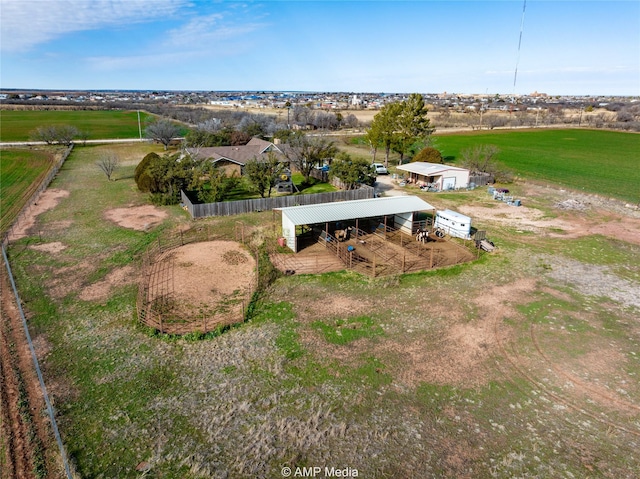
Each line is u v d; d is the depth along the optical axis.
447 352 18.27
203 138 73.06
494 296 23.34
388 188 50.09
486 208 41.28
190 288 24.00
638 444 13.49
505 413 14.83
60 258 27.94
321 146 51.19
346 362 17.52
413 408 15.01
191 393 15.72
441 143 90.81
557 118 152.12
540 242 31.77
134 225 34.75
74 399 15.34
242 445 13.38
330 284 24.64
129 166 61.62
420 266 27.23
